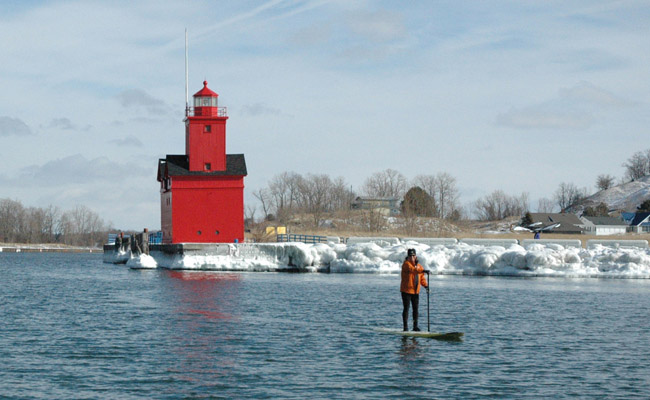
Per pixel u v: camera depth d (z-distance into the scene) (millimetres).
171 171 98375
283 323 40656
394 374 27578
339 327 39062
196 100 100062
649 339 35906
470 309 47750
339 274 85812
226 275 84000
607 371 28359
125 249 131750
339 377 27078
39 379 26797
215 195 99312
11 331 37906
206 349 32438
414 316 37031
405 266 36812
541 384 26219
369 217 168250
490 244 99312
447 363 29531
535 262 80000
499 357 30844
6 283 76562
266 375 27375
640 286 66938
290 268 90750
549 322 41688
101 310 47375
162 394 24750
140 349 32500
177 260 93375
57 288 67750
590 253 82500
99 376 27234
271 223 161750
